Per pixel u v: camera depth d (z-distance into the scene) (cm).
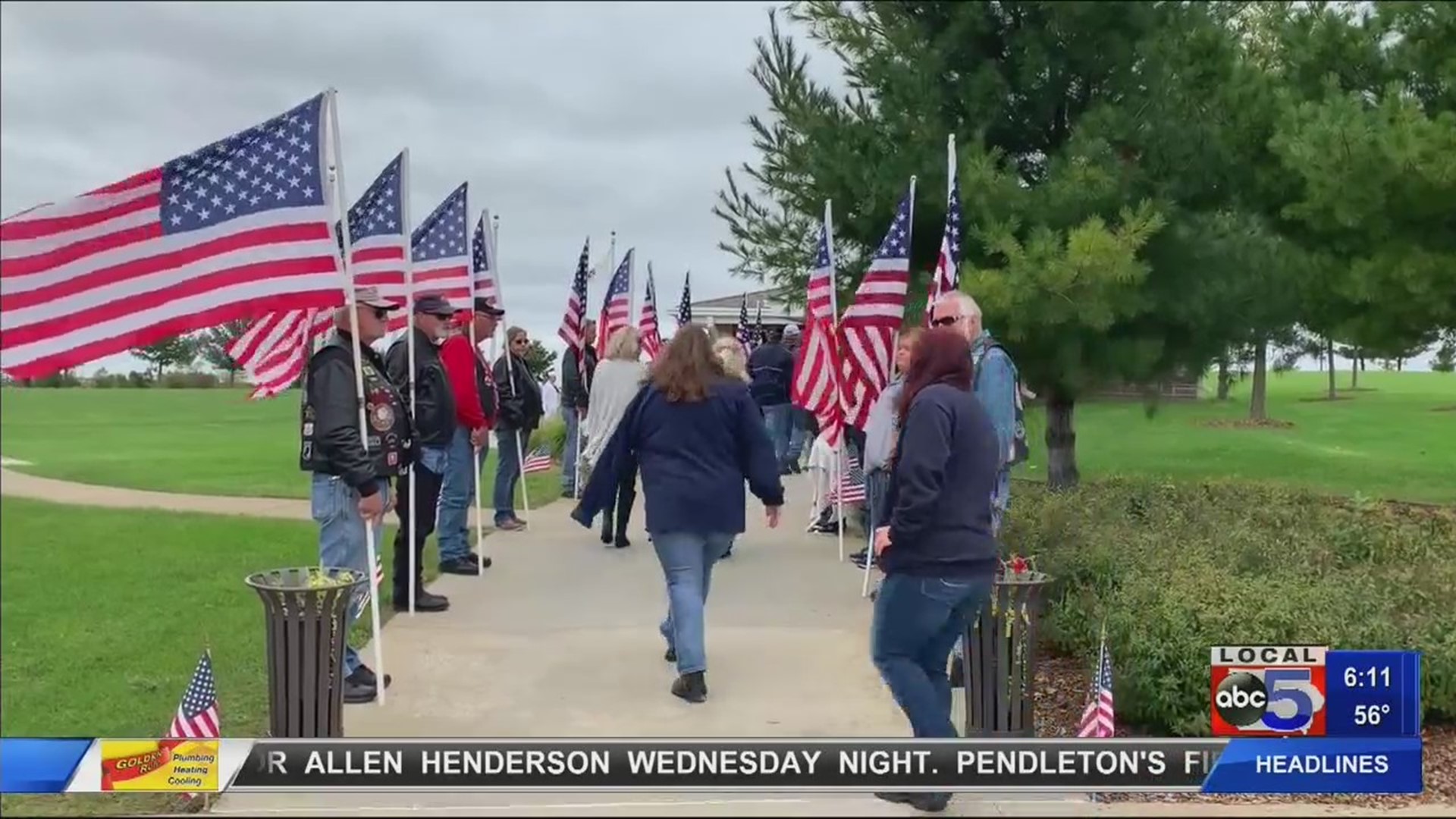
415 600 694
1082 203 916
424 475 692
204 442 2495
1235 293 926
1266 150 987
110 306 426
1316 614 480
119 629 704
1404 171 795
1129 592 527
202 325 439
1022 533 686
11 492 1480
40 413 3341
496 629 652
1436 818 390
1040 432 1280
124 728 504
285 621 423
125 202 430
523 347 1026
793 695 534
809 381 826
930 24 1069
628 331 872
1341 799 408
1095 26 985
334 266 456
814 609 713
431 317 689
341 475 486
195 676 409
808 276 1152
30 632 695
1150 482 1034
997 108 1010
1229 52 1009
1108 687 421
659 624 664
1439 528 811
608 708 513
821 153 1044
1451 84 866
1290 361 1084
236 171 448
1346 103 849
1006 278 885
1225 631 465
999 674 438
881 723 491
